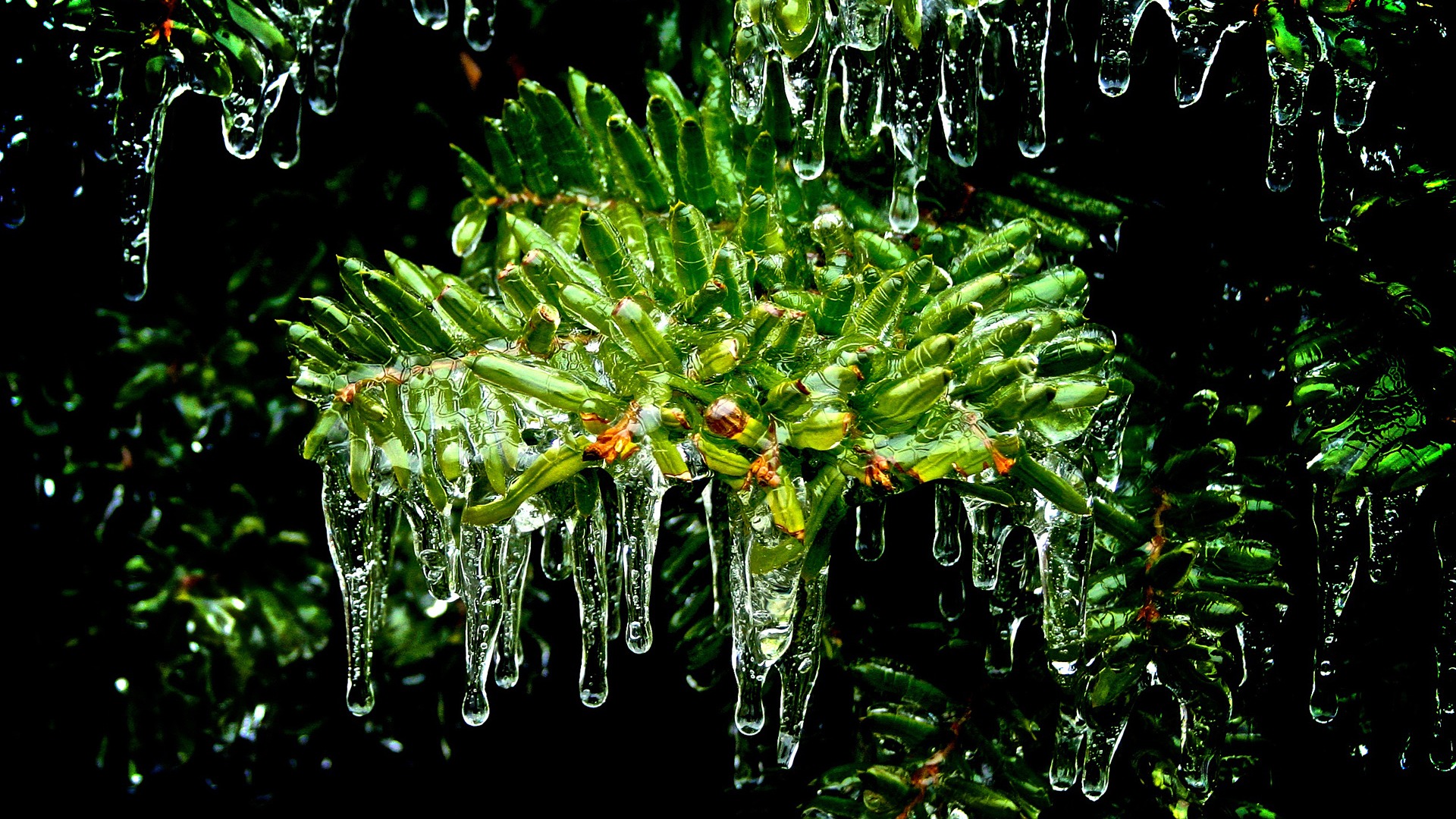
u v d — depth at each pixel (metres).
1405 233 0.59
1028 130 0.59
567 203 0.60
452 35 0.64
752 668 0.57
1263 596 0.58
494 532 0.57
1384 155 0.59
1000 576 0.60
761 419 0.54
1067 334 0.56
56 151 0.62
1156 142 0.62
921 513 0.62
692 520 0.63
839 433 0.53
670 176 0.58
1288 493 0.61
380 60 0.64
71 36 0.58
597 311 0.54
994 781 0.61
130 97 0.59
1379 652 0.61
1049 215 0.61
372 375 0.55
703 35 0.62
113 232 0.64
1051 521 0.57
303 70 0.60
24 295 0.64
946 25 0.58
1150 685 0.60
